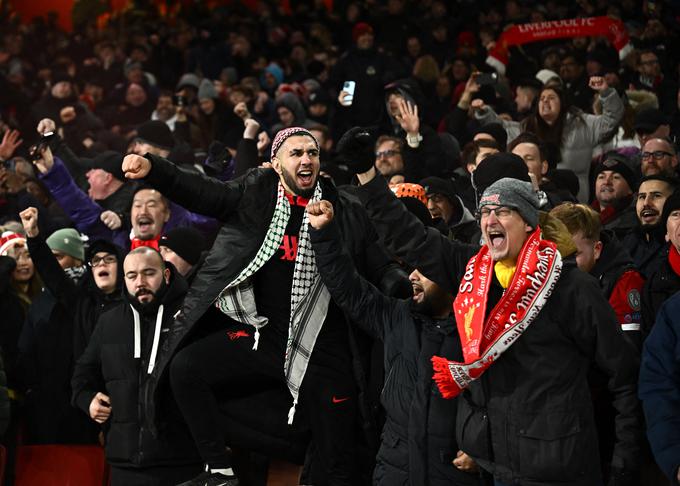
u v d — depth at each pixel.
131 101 36.97
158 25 49.59
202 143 32.03
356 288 13.13
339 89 34.16
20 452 17.19
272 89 40.59
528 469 11.18
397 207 12.33
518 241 11.46
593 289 11.30
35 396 17.67
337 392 13.59
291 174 13.30
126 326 15.59
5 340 17.94
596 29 30.09
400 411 12.88
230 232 13.32
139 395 15.09
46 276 17.45
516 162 13.59
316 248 12.87
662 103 27.92
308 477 14.04
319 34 46.06
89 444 17.75
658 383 11.35
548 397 11.20
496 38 40.00
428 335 12.77
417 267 12.37
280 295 13.46
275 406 13.90
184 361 13.32
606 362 11.30
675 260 13.45
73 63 46.06
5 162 27.80
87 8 56.53
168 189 12.83
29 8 58.62
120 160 22.16
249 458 16.14
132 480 15.13
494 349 11.20
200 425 13.30
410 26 42.75
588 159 22.19
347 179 18.78
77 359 17.06
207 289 13.23
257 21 49.28
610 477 11.67
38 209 21.92
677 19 35.97
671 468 11.02
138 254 15.35
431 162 21.27
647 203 15.61
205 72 44.44
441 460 12.46
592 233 13.46
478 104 23.69
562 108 22.09
